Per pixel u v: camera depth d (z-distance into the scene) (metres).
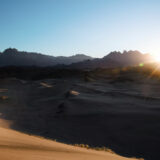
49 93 90.94
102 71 191.88
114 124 38.56
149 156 24.44
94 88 96.81
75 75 181.50
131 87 103.19
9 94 91.62
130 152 25.75
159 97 68.25
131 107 52.84
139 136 31.64
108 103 59.12
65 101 64.25
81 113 48.56
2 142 9.38
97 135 33.28
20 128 37.59
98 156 10.20
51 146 11.41
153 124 36.88
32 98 81.38
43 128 38.22
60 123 41.97
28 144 10.28
